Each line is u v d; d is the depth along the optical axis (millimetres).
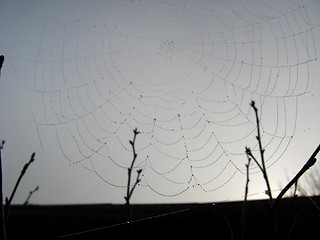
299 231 2031
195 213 2473
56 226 2449
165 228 2406
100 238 2328
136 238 2346
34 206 2705
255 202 2395
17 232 2494
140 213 2561
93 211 2611
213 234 2312
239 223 2283
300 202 2178
